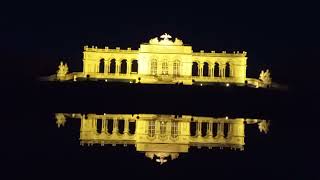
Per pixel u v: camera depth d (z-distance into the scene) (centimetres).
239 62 19938
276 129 12488
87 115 14138
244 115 15425
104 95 17075
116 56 19925
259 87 17988
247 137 11362
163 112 15562
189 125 13038
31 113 14112
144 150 9719
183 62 19762
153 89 17038
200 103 16788
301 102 17612
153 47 19675
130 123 13062
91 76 19600
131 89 17075
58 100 17162
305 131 12144
